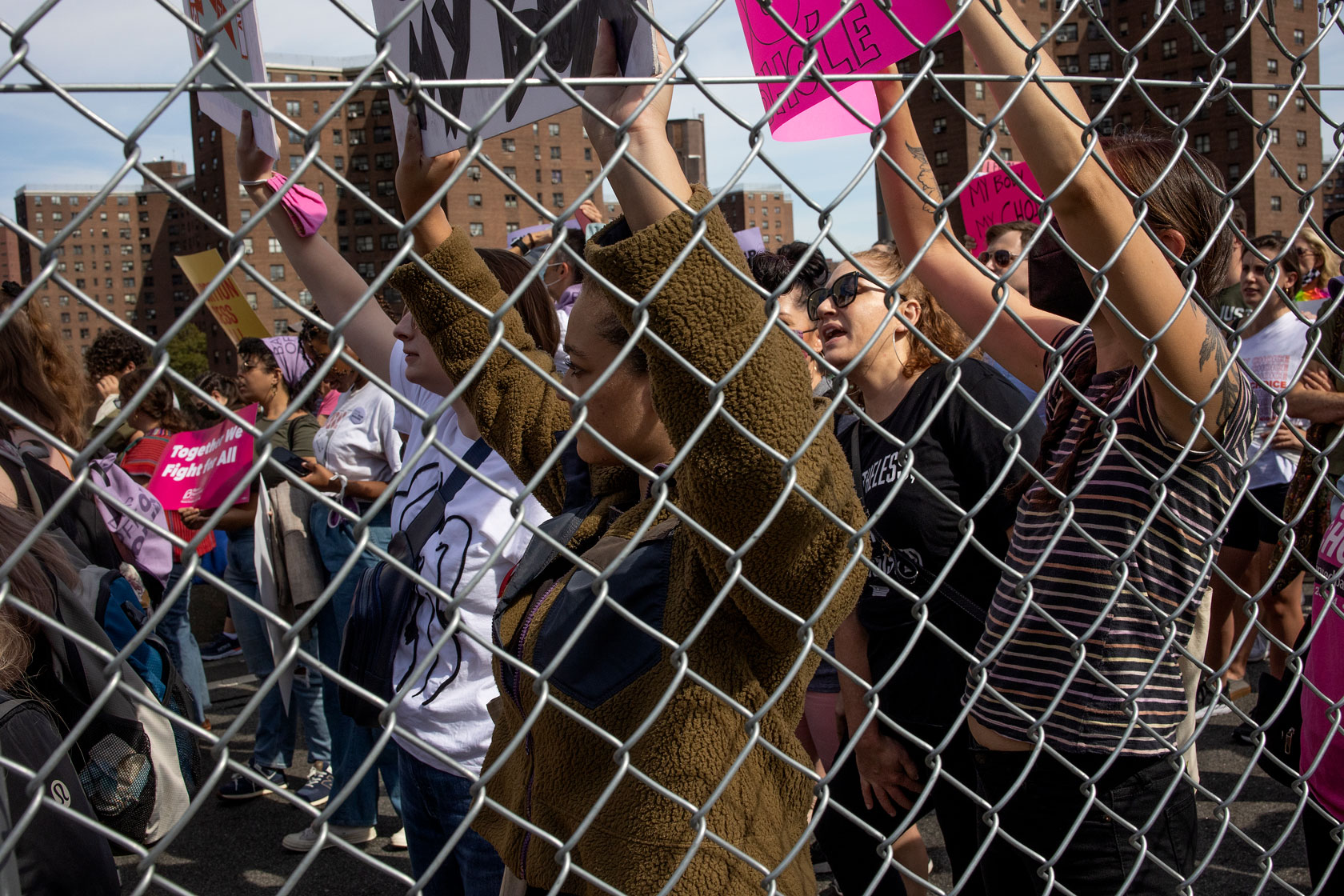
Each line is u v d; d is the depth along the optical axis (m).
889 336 2.43
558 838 1.20
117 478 3.26
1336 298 1.46
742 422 1.01
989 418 1.16
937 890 1.19
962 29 1.29
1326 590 1.54
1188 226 1.50
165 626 4.60
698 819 1.01
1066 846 1.43
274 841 3.76
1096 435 1.50
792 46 1.43
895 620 2.23
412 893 0.85
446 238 1.69
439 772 2.03
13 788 1.29
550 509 1.70
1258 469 4.41
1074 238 1.27
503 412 1.69
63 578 1.64
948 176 39.34
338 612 4.01
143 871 0.74
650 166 1.04
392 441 4.09
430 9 1.16
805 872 1.22
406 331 2.09
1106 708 1.48
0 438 2.38
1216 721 4.37
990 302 1.84
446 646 2.04
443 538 2.08
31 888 1.29
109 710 1.61
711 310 1.00
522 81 0.86
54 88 0.70
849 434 2.52
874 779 2.27
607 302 1.24
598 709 1.13
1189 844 1.59
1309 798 1.68
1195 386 1.34
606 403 1.27
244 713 0.76
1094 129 1.21
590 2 1.05
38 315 2.81
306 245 2.13
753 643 1.14
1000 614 1.62
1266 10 1.33
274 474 4.06
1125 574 1.32
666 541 1.16
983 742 1.64
